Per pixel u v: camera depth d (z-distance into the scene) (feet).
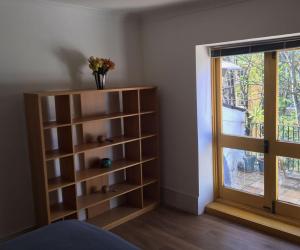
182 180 12.63
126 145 12.65
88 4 10.66
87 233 6.86
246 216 11.47
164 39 12.35
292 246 9.84
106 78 12.11
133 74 13.08
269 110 10.96
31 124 9.56
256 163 11.73
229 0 10.15
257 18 9.75
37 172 9.75
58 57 10.66
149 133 12.71
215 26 10.77
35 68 10.15
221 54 11.53
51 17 10.35
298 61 10.15
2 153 9.68
